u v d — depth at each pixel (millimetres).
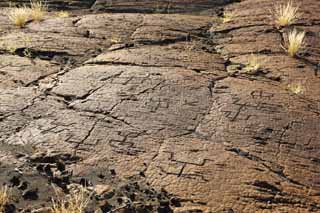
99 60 5758
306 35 6691
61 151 3820
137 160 3729
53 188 3357
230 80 5316
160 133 4129
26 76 5293
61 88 4961
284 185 3510
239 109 4590
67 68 5562
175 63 5703
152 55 5934
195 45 6473
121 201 3244
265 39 6609
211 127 4258
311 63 5859
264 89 5094
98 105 4582
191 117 4414
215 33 6988
